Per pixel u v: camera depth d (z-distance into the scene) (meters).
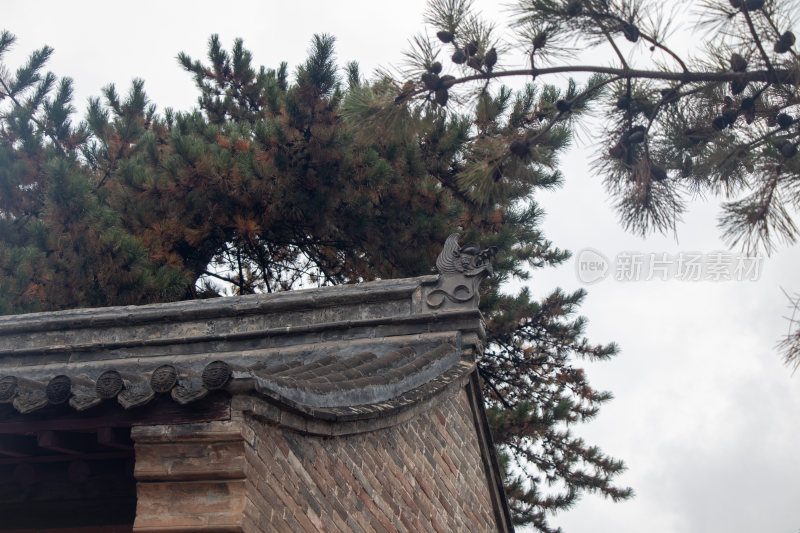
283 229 19.75
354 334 10.52
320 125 17.98
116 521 6.96
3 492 7.05
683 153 7.14
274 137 18.12
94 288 17.23
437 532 9.56
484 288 21.00
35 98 21.14
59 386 5.97
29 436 6.52
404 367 9.56
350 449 8.07
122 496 6.91
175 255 19.12
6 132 20.11
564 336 23.48
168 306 10.89
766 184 6.69
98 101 20.34
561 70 6.98
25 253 16.66
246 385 6.05
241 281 21.81
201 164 18.20
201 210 18.66
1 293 16.58
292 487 6.82
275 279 21.94
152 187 18.23
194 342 10.66
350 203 18.70
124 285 16.89
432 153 18.91
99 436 6.09
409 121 7.30
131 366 10.56
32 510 7.09
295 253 21.34
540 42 6.83
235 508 6.02
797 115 6.88
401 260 19.20
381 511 8.39
